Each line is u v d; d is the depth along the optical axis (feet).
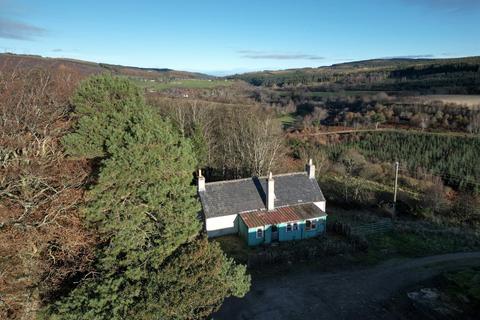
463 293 72.13
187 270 53.42
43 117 71.97
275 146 151.23
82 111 69.15
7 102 71.61
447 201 132.36
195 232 58.95
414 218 122.11
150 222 57.52
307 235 102.99
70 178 58.34
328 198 138.41
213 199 104.01
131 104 69.97
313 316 68.13
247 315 68.49
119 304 48.70
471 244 97.71
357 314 68.49
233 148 172.45
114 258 53.11
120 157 54.54
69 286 54.39
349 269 84.94
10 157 62.85
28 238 51.08
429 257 90.63
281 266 86.17
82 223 56.54
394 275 81.92
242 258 90.22
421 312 68.03
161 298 49.70
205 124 180.75
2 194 54.19
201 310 53.98
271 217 100.83
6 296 49.01
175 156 59.62
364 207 131.85
